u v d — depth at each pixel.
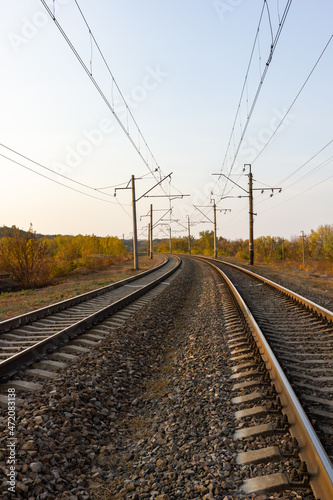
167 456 3.76
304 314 10.00
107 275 31.14
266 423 4.01
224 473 3.32
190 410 4.76
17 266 24.12
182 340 8.87
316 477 2.91
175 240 127.31
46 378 5.82
